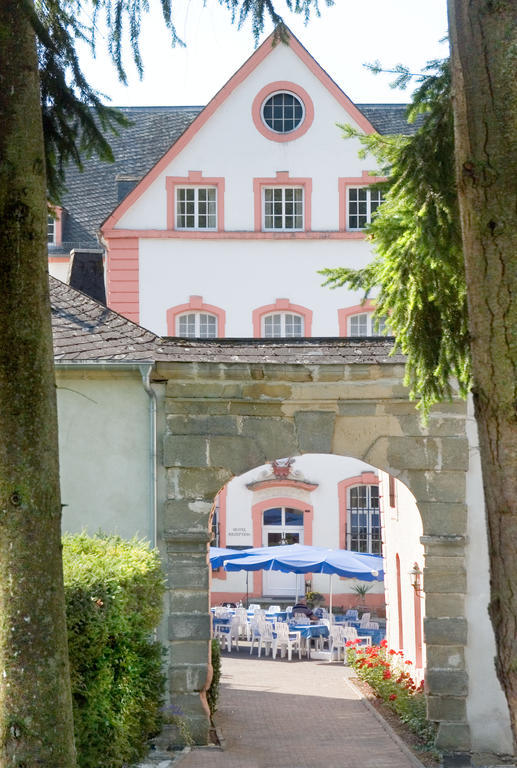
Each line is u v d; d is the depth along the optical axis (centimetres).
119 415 1481
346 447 1461
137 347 1488
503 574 637
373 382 1451
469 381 988
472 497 1454
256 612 2789
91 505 1470
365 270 980
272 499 3422
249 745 1456
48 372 775
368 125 3347
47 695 745
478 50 658
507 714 1425
